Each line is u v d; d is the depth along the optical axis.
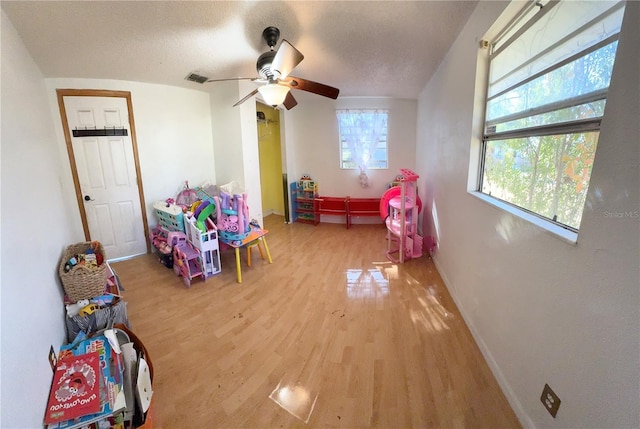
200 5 1.69
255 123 3.81
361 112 4.64
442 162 2.81
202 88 3.69
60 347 1.51
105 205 3.35
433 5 1.76
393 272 2.99
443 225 2.78
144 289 2.71
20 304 1.11
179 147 3.74
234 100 3.57
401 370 1.65
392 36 2.18
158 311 2.33
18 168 1.43
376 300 2.44
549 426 1.12
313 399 1.48
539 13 1.32
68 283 1.74
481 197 1.82
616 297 0.81
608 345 0.84
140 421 1.21
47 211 1.88
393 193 3.58
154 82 3.37
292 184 5.14
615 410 0.82
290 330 2.06
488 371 1.62
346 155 4.95
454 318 2.14
